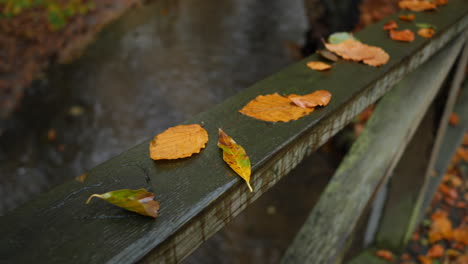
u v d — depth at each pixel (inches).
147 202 21.5
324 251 40.7
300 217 116.9
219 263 106.1
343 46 41.2
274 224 115.6
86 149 146.8
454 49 53.2
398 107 50.0
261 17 234.1
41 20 197.3
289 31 217.8
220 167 25.1
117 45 204.2
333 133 33.9
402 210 70.7
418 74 51.7
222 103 32.4
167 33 216.4
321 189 124.6
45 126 155.6
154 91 173.2
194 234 22.6
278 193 123.2
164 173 24.7
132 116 160.1
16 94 167.0
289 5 250.5
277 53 197.0
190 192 23.1
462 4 54.4
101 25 215.9
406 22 49.0
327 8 157.3
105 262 19.1
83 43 201.0
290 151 28.5
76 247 19.7
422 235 90.9
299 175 129.1
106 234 20.4
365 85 35.0
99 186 23.6
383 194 72.7
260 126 29.2
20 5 196.4
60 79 178.2
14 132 153.6
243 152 25.1
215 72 183.9
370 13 139.4
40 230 20.6
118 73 183.9
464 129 88.4
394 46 42.4
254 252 108.7
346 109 33.9
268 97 32.6
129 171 24.9
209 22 227.5
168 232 20.6
